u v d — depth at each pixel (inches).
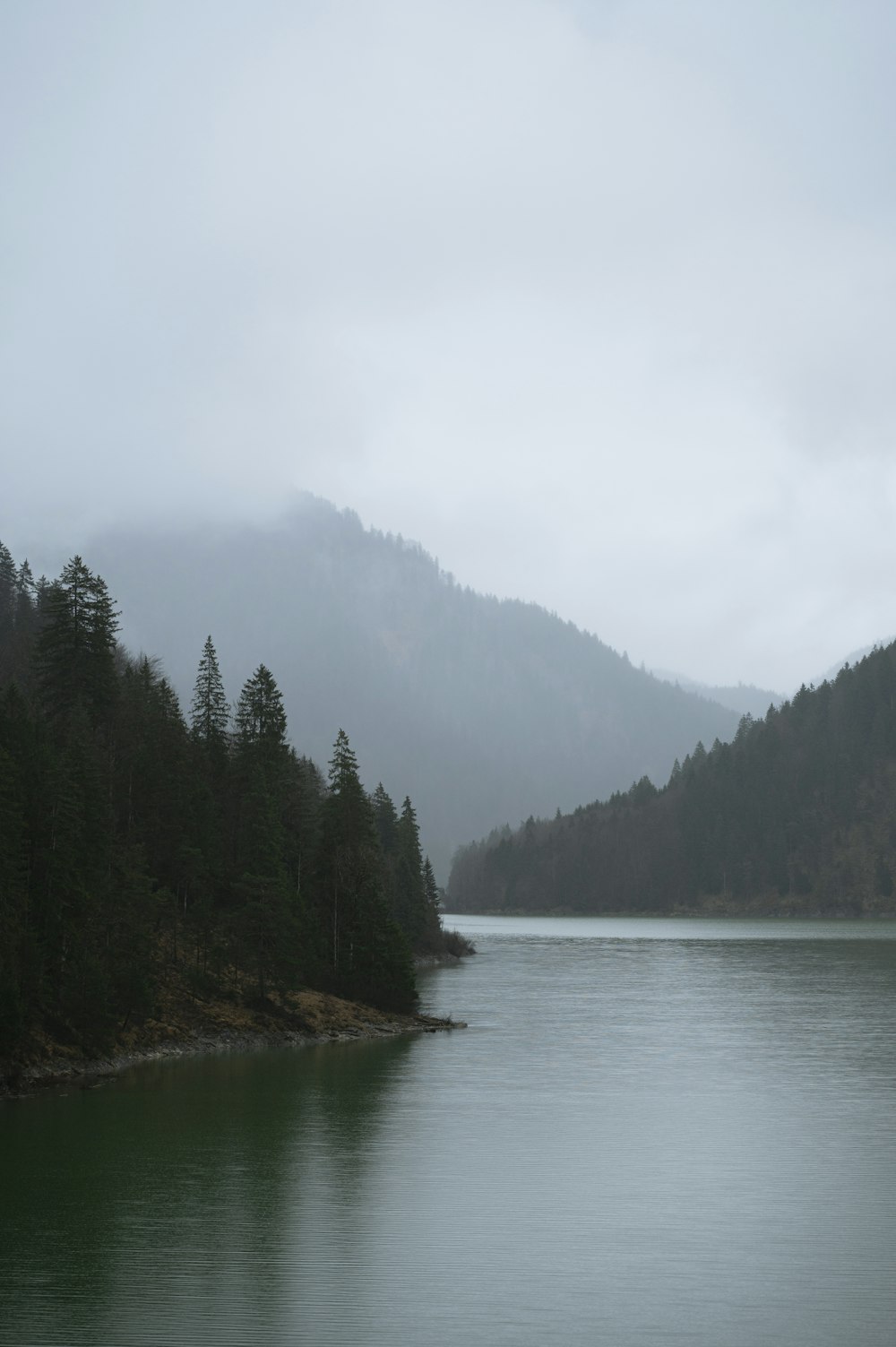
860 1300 1101.7
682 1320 1052.5
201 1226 1314.0
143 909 2642.7
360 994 3189.0
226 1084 2167.8
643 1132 1784.0
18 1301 1085.1
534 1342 1001.5
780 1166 1577.3
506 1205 1393.9
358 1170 1553.9
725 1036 2896.2
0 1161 1601.9
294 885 3373.5
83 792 2620.6
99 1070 2260.1
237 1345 986.7
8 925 2188.7
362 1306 1079.6
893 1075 2314.2
